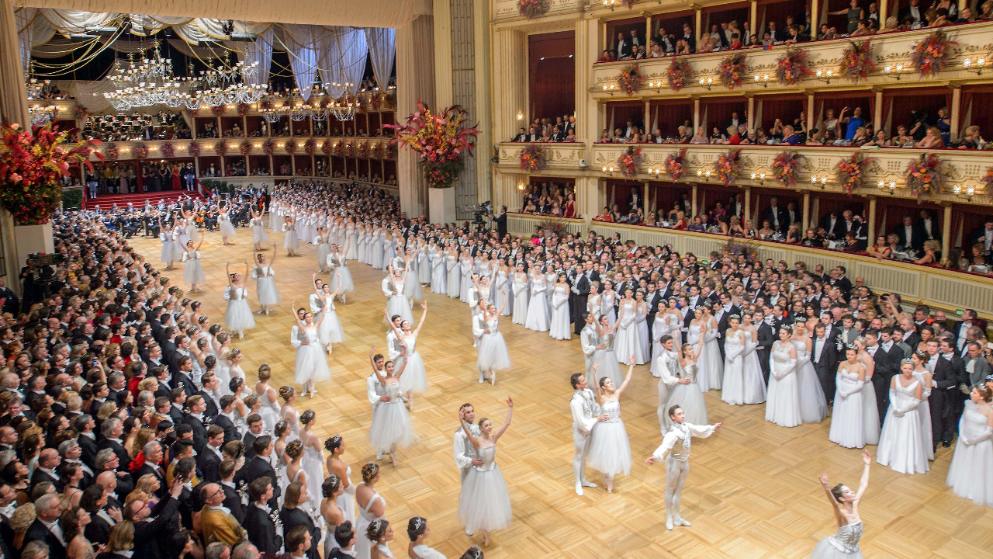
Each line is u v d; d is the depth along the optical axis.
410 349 13.77
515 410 13.57
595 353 13.83
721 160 19.84
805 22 19.84
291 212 32.81
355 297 22.33
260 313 20.78
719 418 12.98
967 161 15.13
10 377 10.07
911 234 17.39
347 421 13.33
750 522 9.74
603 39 23.67
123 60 40.34
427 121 26.47
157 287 18.20
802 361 12.61
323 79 39.38
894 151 16.47
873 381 12.05
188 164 46.38
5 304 17.19
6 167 18.84
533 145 25.22
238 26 35.72
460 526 9.84
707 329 13.98
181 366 11.18
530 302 18.64
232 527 6.71
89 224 29.34
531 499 10.46
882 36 16.69
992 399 10.03
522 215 26.17
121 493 7.81
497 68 26.30
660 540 9.40
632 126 23.38
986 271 15.10
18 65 19.84
